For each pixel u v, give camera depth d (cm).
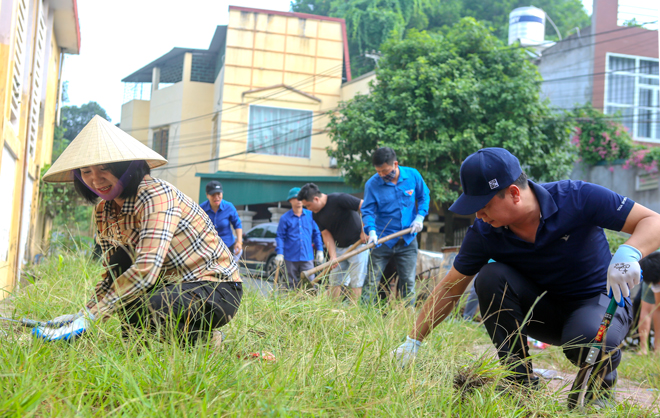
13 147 499
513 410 208
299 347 236
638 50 1692
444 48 1400
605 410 227
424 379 217
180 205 237
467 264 268
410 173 525
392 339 258
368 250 532
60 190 911
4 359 181
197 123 2320
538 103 1357
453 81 1315
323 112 2091
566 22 2983
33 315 268
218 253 250
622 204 236
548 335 274
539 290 260
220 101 2106
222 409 161
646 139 1667
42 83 872
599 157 1555
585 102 1686
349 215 578
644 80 1694
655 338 470
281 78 2078
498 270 254
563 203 240
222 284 246
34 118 712
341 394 191
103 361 191
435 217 1520
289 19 2081
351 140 1420
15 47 477
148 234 220
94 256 302
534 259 251
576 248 246
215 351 218
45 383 170
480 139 1320
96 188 220
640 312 482
